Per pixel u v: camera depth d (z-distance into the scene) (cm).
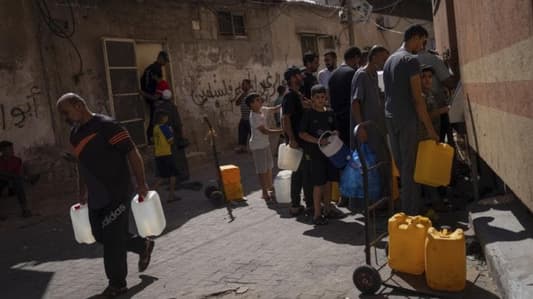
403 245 432
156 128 867
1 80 940
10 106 953
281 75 1822
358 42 2448
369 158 588
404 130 541
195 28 1423
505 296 366
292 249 554
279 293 445
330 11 2155
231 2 1560
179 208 820
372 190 580
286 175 749
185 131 1370
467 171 724
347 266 488
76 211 513
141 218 489
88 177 471
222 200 816
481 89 503
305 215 692
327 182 646
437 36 1098
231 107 1545
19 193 855
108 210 470
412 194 548
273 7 1780
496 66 422
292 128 681
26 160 969
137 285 496
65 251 648
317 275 475
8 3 961
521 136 359
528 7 316
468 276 426
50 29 1035
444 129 709
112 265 473
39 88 1005
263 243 587
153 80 1231
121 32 1195
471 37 533
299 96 689
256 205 786
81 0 1104
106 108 1141
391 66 547
